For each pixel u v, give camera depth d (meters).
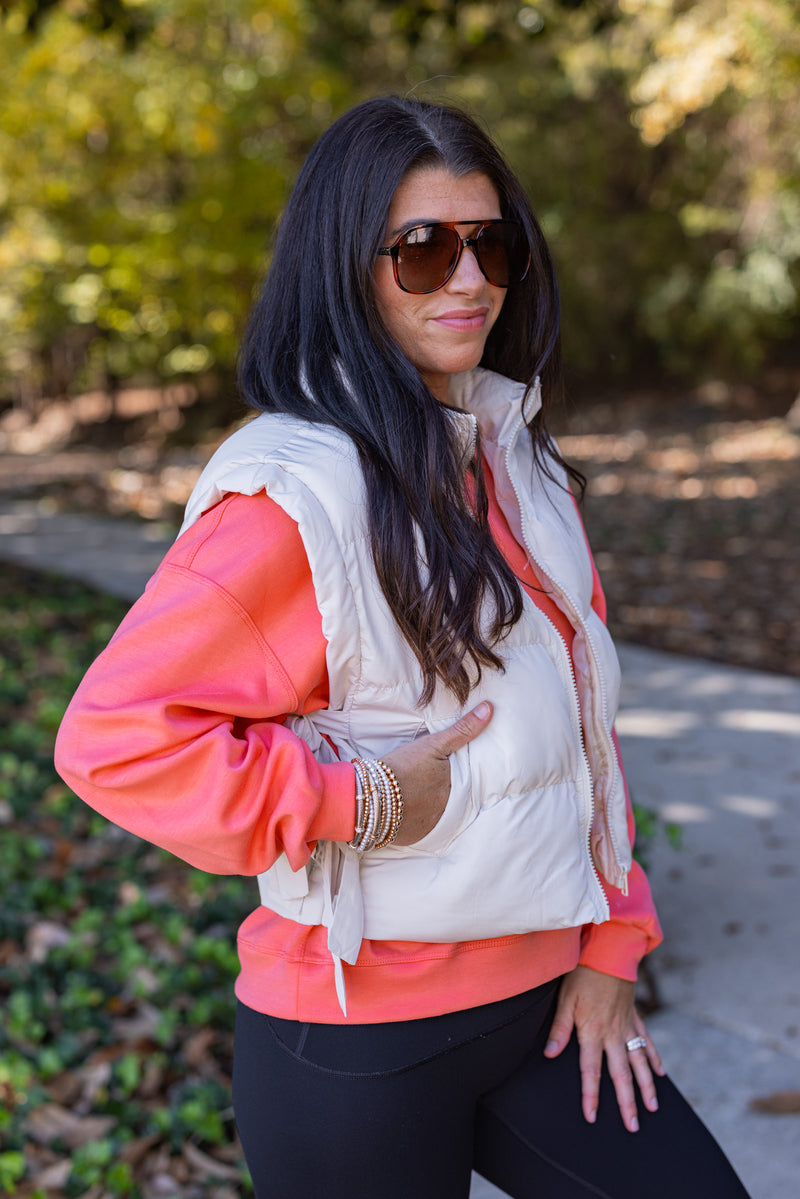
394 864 1.20
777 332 16.14
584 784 1.28
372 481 1.16
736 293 15.41
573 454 14.81
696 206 16.00
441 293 1.26
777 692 5.37
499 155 1.30
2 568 9.77
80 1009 2.95
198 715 1.11
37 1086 2.62
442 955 1.22
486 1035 1.25
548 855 1.22
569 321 16.84
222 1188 2.29
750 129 14.40
